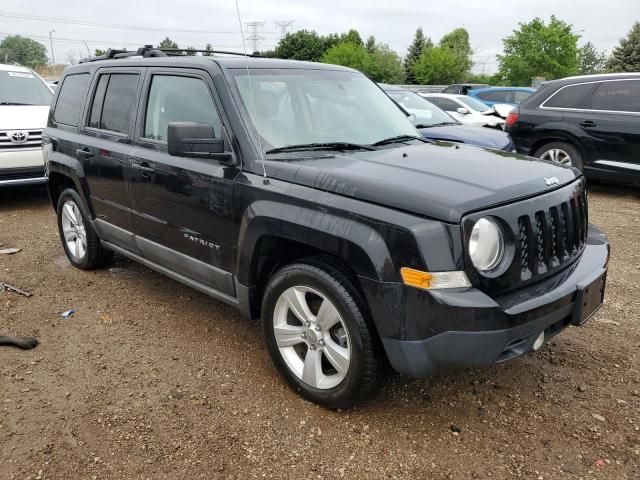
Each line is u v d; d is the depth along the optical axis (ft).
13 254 19.57
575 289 9.59
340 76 14.03
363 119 13.07
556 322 9.61
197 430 9.84
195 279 12.80
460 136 26.71
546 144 30.07
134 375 11.63
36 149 25.53
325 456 9.22
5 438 9.61
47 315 14.51
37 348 12.77
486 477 8.75
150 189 13.20
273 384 11.26
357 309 9.34
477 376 11.60
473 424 10.06
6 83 29.14
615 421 10.09
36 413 10.31
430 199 8.67
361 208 9.11
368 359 9.45
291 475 8.80
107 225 15.40
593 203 27.81
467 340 8.40
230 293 11.80
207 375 11.62
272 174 10.50
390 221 8.73
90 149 15.35
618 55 201.26
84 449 9.36
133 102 14.07
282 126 11.71
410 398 10.84
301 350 10.95
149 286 16.48
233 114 11.32
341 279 9.51
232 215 11.11
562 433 9.78
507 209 8.97
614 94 27.89
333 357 9.96
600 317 14.33
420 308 8.52
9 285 16.34
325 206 9.50
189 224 12.28
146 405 10.57
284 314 10.71
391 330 8.85
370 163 10.43
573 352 12.53
